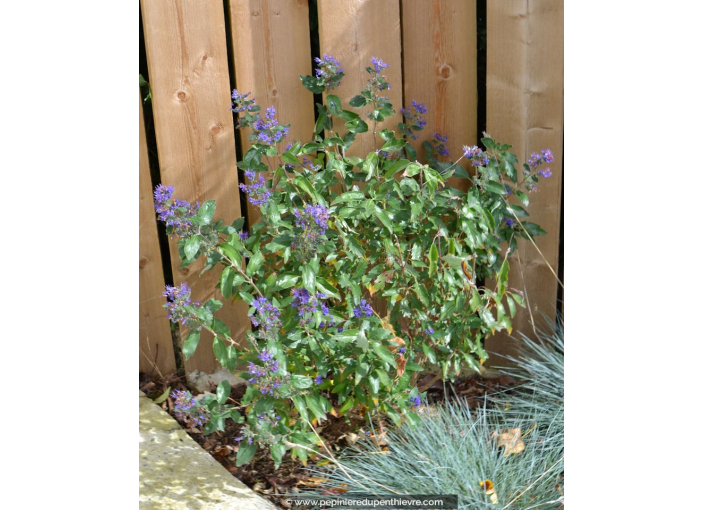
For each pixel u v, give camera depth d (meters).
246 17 2.34
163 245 2.55
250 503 1.96
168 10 2.27
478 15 2.53
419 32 2.44
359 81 2.44
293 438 1.94
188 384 2.54
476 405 2.44
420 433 2.09
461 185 2.55
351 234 2.14
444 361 2.29
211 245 1.95
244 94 2.30
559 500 1.89
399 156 2.42
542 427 2.24
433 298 2.24
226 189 2.45
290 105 2.44
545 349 2.53
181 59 2.32
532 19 2.39
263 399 1.90
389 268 2.16
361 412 2.33
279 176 2.21
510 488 1.93
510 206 2.41
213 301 1.92
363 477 1.97
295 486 2.06
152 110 2.44
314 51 2.52
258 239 2.18
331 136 2.43
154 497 1.97
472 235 2.16
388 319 2.20
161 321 2.54
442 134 2.53
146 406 2.39
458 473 1.93
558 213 2.53
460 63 2.46
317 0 2.38
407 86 2.49
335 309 2.22
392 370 2.12
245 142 2.44
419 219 2.20
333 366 2.10
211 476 2.07
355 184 2.40
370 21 2.39
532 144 2.49
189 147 2.38
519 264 2.59
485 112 2.60
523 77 2.44
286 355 2.01
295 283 2.03
